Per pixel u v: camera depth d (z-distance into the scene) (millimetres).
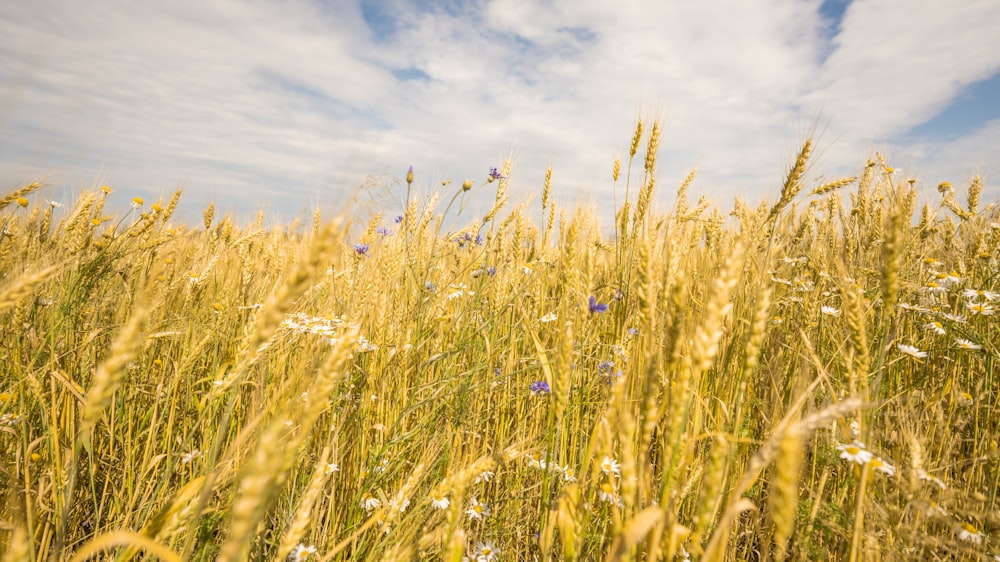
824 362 3207
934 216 5086
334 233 1089
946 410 3027
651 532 1474
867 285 3971
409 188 3758
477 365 3564
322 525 2551
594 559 2410
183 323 3512
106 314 3732
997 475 2473
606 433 1555
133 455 2652
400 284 3654
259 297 4082
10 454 2477
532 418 3537
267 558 2258
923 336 3861
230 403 1702
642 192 3871
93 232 3873
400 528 2154
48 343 3152
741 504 1186
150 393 3031
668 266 2018
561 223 3986
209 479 1652
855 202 5602
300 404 2232
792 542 2492
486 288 4621
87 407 1144
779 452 992
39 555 2059
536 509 2967
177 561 1079
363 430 2830
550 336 4051
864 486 1754
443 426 3279
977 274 4289
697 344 1293
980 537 2086
